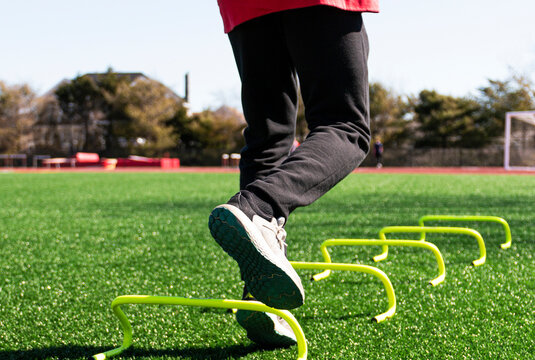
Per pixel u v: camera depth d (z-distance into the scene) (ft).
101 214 21.34
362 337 5.98
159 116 153.89
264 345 5.73
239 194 4.00
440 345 5.66
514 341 5.75
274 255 3.84
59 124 168.45
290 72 5.21
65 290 8.60
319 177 4.19
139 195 32.24
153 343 5.92
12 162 142.51
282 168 4.13
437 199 26.48
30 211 22.66
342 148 4.35
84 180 53.47
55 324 6.73
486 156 118.11
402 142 142.10
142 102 156.15
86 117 167.12
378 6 4.82
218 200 28.32
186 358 5.40
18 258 11.66
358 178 54.80
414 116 145.38
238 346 5.78
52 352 5.68
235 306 4.70
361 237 14.26
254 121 5.34
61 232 15.99
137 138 157.07
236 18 4.94
